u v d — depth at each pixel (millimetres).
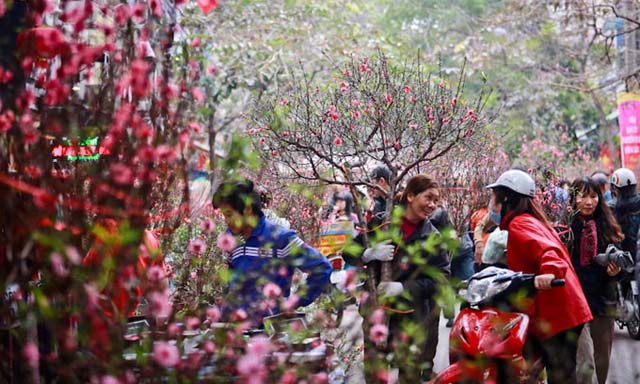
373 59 9578
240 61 22969
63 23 4586
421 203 7426
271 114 8453
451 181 12734
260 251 5703
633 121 23203
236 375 3967
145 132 4305
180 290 4539
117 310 3912
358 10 30156
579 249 8695
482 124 9203
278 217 9070
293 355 4355
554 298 6922
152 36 4664
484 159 13055
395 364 4887
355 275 5043
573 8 23141
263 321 4844
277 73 22734
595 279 8656
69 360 3832
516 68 35812
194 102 4590
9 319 4035
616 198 10953
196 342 4176
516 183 7207
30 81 4531
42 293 3773
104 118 4355
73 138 4254
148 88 4371
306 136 8477
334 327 4855
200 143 4734
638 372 6250
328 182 8086
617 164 34812
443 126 8531
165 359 3818
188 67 4688
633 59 27141
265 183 9055
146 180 4238
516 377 6523
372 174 9961
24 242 3980
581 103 38375
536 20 30547
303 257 5832
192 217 4910
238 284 4820
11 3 4367
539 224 7102
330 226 12812
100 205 4129
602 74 31250
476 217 11820
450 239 5328
